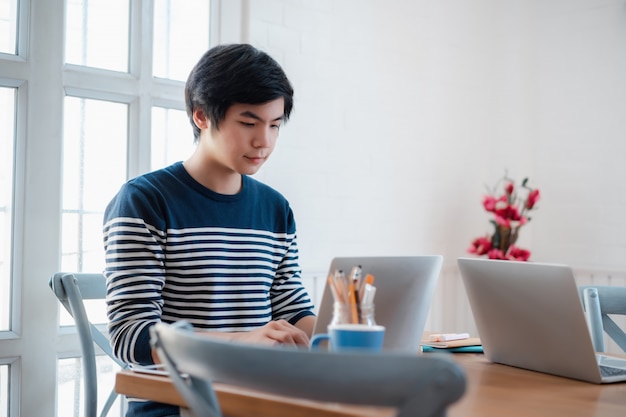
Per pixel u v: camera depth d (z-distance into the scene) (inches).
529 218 136.6
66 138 96.1
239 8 112.8
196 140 69.5
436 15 140.9
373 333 43.5
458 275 145.1
